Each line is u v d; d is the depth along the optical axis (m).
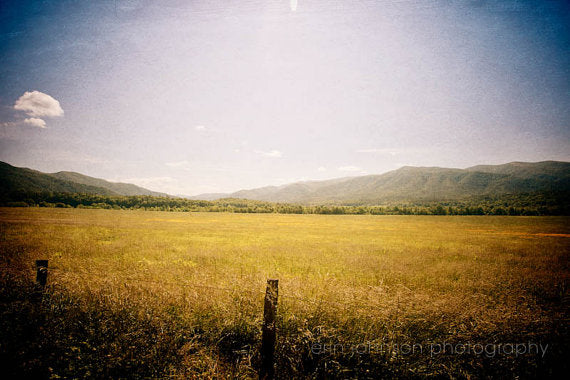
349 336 3.28
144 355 3.06
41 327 3.35
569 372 2.88
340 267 10.12
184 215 86.81
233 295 4.11
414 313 3.51
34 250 11.65
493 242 22.67
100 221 43.53
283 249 15.55
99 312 3.65
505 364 2.98
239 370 3.00
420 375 2.92
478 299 4.20
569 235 32.78
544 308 4.31
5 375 2.88
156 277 5.70
